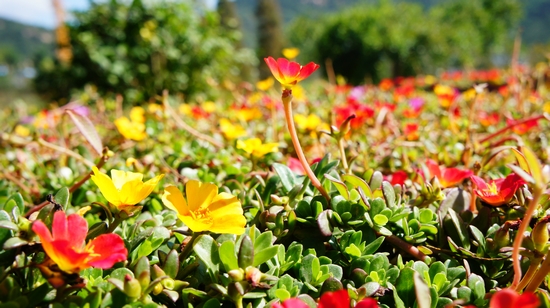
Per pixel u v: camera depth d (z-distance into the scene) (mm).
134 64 1411
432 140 516
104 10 1421
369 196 273
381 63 5223
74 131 512
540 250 211
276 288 224
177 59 1426
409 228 268
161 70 1424
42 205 295
